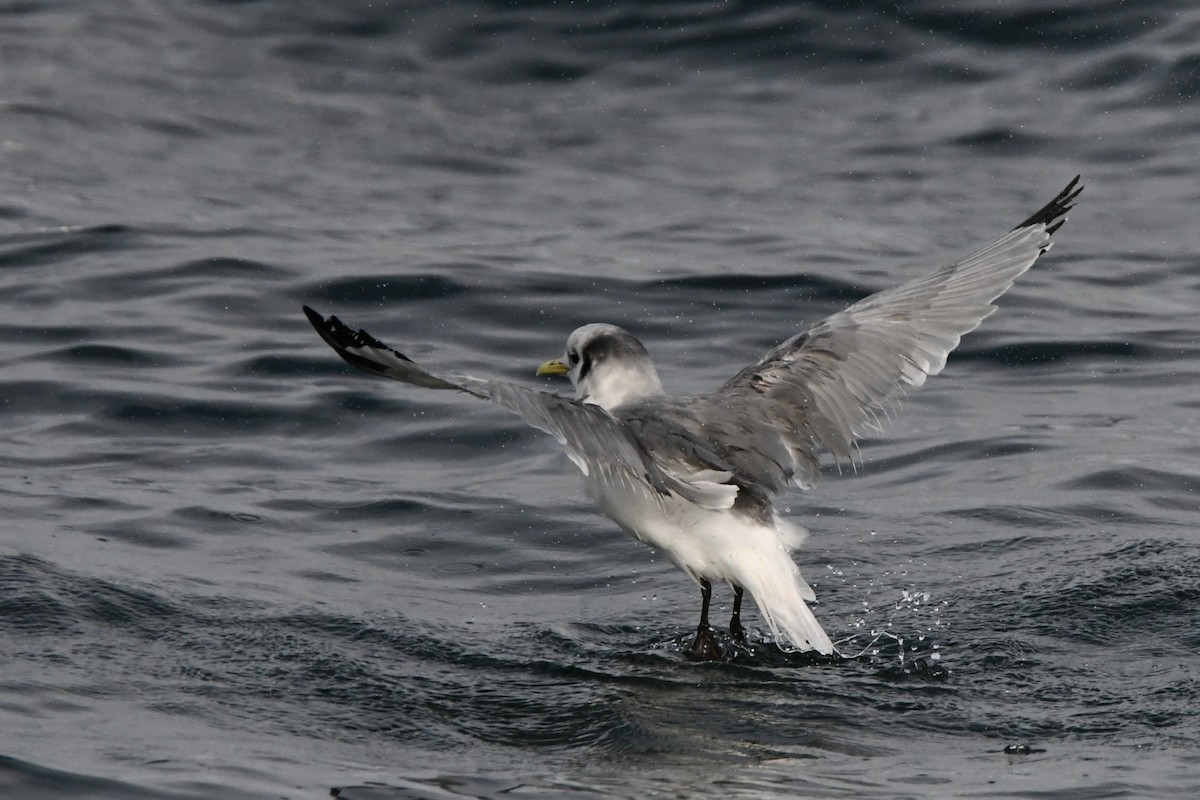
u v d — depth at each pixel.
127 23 28.55
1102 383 16.42
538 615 10.75
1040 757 8.16
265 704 8.73
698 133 25.11
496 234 21.23
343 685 9.07
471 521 12.65
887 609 10.66
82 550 11.27
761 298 18.70
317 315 7.49
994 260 10.27
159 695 8.73
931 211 22.12
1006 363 17.11
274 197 22.64
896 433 15.05
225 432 14.70
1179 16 26.25
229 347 16.70
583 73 26.73
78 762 7.63
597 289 18.84
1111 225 21.67
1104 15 26.47
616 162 24.41
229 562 11.39
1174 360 17.03
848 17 26.97
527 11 28.03
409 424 14.98
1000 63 26.03
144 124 25.00
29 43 27.64
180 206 21.80
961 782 7.73
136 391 15.39
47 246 19.61
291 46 27.72
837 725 8.66
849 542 12.11
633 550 12.17
